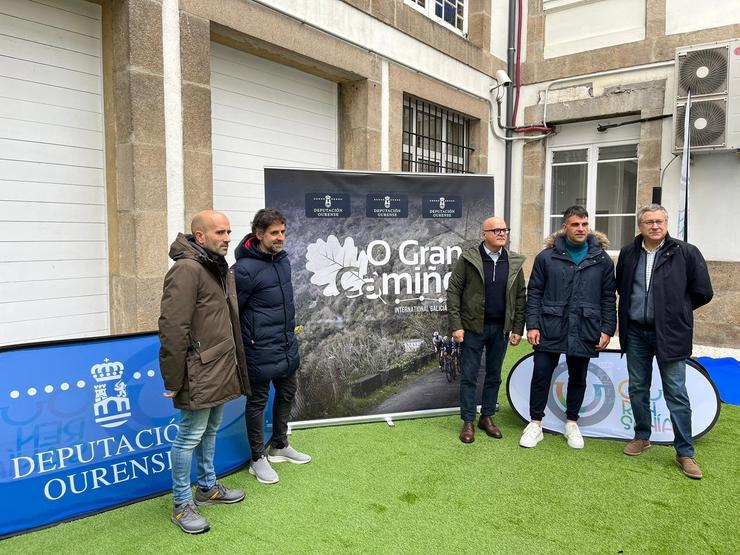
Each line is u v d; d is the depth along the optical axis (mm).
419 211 4504
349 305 4344
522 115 8578
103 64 4352
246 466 3555
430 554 2611
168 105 4438
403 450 3863
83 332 4359
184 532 2777
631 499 3174
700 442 4051
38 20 3996
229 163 5301
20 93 3932
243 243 3350
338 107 6516
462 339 4027
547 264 3945
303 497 3158
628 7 7621
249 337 3270
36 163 4035
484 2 8102
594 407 4203
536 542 2719
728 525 2893
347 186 4316
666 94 7289
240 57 5344
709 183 6996
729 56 6492
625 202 7938
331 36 5805
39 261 4078
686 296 3580
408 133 7301
